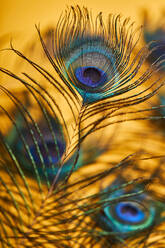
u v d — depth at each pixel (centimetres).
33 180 36
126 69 37
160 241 34
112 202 34
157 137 37
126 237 34
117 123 37
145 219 35
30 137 37
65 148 36
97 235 34
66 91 36
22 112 36
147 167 36
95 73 37
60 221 34
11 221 35
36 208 35
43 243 34
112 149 37
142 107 37
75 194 35
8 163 36
